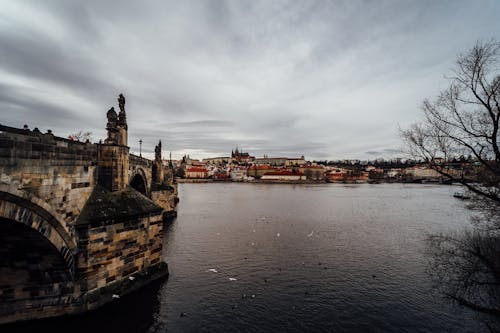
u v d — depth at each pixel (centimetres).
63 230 2027
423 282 3203
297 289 3028
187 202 10969
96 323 2214
